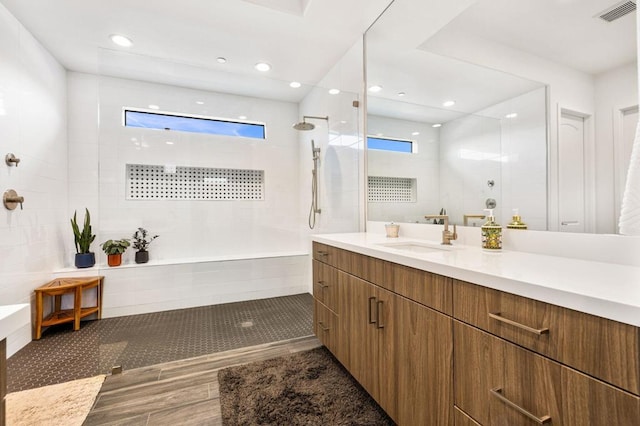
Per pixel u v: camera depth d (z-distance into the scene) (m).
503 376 0.78
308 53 2.65
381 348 1.32
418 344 1.09
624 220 0.79
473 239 1.53
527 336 0.73
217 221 3.51
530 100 1.26
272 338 2.37
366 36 2.37
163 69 2.93
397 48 2.05
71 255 3.04
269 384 1.67
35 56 2.43
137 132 3.17
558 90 1.16
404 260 1.15
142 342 2.29
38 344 2.27
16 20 2.16
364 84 2.44
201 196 3.46
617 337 0.56
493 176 1.44
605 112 1.02
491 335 0.82
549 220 1.19
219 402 1.52
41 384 1.72
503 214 1.39
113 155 3.09
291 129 3.81
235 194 3.60
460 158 1.63
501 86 1.39
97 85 3.13
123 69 2.91
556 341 0.66
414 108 1.96
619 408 0.56
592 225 1.05
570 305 0.63
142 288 2.98
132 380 1.75
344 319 1.68
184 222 3.37
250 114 3.63
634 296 0.59
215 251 3.49
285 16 2.11
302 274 3.62
